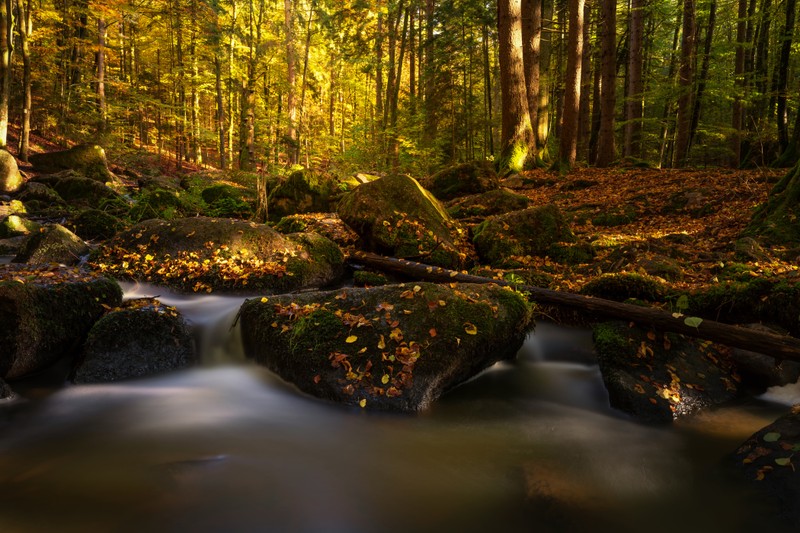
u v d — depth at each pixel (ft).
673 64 85.25
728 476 9.75
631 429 12.24
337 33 99.81
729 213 30.55
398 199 26.32
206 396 13.76
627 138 68.18
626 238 27.78
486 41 89.66
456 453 11.14
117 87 86.28
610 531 8.67
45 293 14.47
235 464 10.48
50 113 78.54
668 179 42.27
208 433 11.78
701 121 83.92
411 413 12.33
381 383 12.67
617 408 12.95
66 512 8.66
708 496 9.56
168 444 11.21
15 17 66.54
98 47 80.12
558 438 11.86
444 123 85.10
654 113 96.78
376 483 9.98
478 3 79.56
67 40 78.84
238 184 63.72
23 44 58.85
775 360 12.85
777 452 9.59
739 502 9.11
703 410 12.78
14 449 10.77
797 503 8.42
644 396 12.74
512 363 15.84
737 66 68.49
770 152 62.54
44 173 56.29
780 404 13.07
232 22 87.40
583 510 9.23
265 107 81.41
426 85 87.30
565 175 51.34
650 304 16.57
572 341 16.57
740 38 68.23
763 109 79.56
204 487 9.62
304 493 9.57
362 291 15.53
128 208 38.58
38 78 76.74
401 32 97.25
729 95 63.87
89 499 9.05
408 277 23.29
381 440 11.60
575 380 14.65
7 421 11.91
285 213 38.81
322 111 150.71
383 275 23.77
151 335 14.92
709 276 19.80
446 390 13.52
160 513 8.76
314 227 30.30
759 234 23.68
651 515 9.11
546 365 15.81
